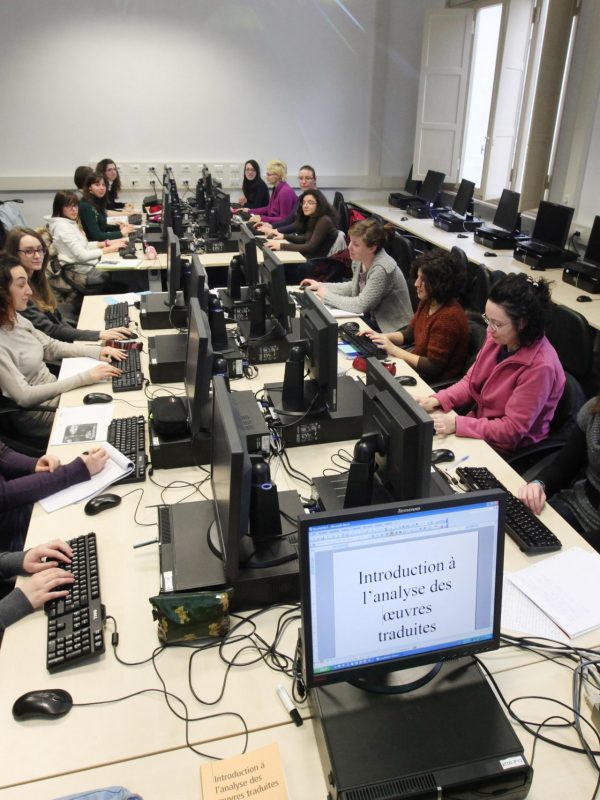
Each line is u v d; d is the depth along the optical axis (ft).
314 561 3.26
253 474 4.62
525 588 4.73
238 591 4.53
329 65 21.93
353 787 3.17
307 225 16.74
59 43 19.77
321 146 23.07
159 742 3.64
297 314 10.68
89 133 21.08
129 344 9.38
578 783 3.42
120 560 5.03
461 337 9.21
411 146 23.88
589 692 3.92
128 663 4.15
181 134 21.76
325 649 3.42
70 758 3.54
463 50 20.30
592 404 6.11
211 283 15.99
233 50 21.01
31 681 4.00
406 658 3.56
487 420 7.14
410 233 18.85
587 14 14.88
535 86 17.35
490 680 3.99
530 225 17.46
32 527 5.43
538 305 6.77
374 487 5.12
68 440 6.77
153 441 6.29
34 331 9.07
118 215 19.83
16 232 9.83
